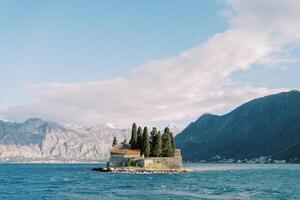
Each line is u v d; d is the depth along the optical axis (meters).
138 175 197.88
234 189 123.19
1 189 131.50
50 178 198.88
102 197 101.75
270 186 136.62
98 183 149.88
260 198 98.94
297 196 104.06
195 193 110.12
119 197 101.31
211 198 98.06
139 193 110.56
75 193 113.00
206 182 153.88
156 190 119.38
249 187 131.25
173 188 125.94
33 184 154.25
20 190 127.06
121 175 198.50
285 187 132.38
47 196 106.69
